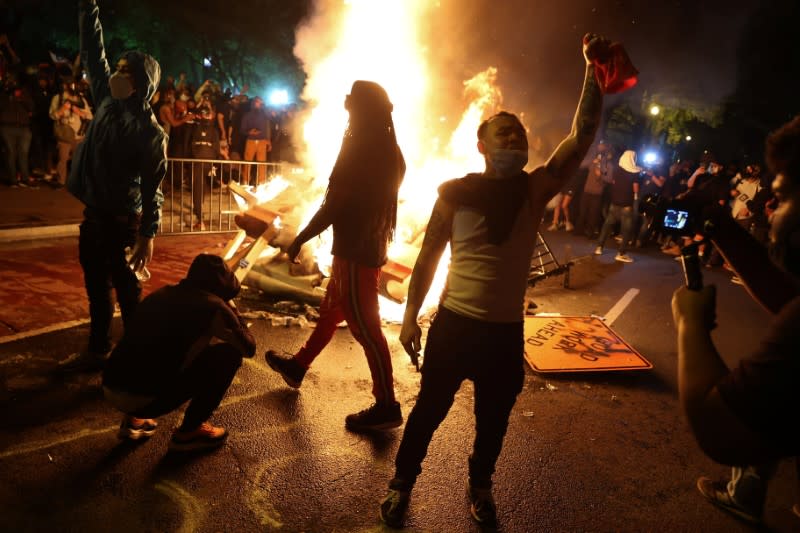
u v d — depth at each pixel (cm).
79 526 272
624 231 1046
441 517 301
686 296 143
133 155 392
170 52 1803
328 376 448
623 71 242
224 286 322
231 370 325
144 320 304
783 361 115
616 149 1223
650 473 360
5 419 351
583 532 300
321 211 334
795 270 144
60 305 535
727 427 121
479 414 289
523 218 259
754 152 1973
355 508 302
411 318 282
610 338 564
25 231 752
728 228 188
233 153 1316
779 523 322
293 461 337
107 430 350
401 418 376
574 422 418
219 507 294
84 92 1095
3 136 974
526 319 601
